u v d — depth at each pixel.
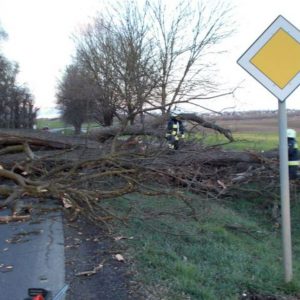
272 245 7.56
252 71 4.94
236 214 9.28
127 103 10.04
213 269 5.43
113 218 6.40
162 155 7.22
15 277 4.84
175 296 4.41
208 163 9.91
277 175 10.01
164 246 5.98
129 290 4.45
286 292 5.07
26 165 7.27
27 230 6.58
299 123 28.05
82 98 18.88
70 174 6.32
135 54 20.94
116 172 6.32
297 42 4.91
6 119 31.56
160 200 8.09
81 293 4.38
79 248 5.75
